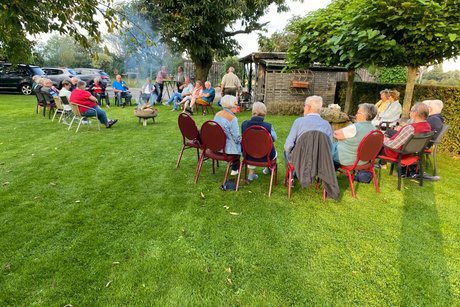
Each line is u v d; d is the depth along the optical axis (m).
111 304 1.77
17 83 13.21
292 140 3.10
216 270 2.10
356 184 3.79
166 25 9.58
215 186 3.56
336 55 5.57
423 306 1.85
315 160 2.95
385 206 3.19
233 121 3.45
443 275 2.13
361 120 3.25
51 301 1.77
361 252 2.36
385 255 2.34
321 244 2.45
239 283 1.99
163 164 4.30
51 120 7.25
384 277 2.09
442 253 2.39
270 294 1.90
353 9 4.49
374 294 1.93
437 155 5.41
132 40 2.81
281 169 4.26
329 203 3.21
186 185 3.57
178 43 10.38
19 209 2.85
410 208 3.16
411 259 2.30
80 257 2.18
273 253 2.31
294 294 1.91
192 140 3.93
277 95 10.51
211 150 3.67
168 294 1.87
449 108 5.38
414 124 3.57
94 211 2.86
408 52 4.35
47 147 4.96
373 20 4.20
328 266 2.19
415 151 3.66
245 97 11.29
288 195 3.28
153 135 6.01
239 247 2.38
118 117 8.03
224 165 4.34
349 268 2.17
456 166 4.79
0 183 3.44
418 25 3.87
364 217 2.93
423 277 2.10
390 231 2.69
